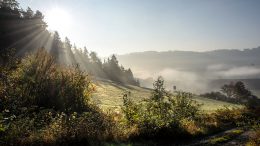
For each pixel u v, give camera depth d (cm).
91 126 1455
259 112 3591
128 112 1828
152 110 1942
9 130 1202
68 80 2103
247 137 1984
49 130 1310
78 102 2041
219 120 2809
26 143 1172
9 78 1923
